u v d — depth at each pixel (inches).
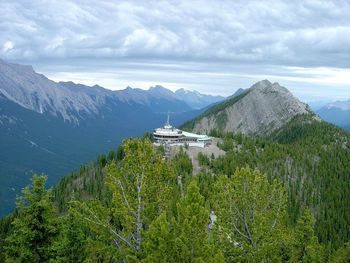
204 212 1234.0
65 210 4734.3
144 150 1551.4
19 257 1259.2
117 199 1498.5
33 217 1275.8
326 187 7372.1
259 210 1611.7
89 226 1487.5
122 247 1469.0
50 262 1275.8
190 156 7003.0
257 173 1649.9
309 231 1909.4
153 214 1513.3
